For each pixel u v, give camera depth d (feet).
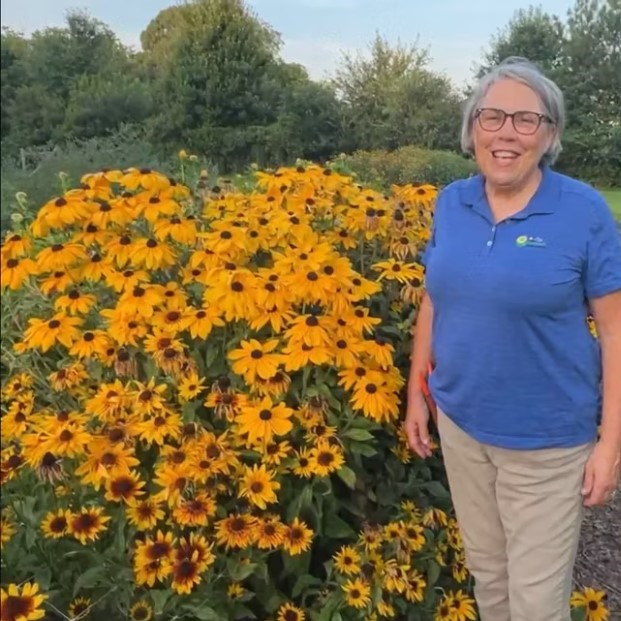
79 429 6.84
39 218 7.75
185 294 7.95
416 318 8.52
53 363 8.21
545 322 6.54
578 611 8.59
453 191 7.12
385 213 9.16
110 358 7.47
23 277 7.60
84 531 6.74
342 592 7.44
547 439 6.79
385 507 8.34
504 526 7.32
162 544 6.72
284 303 7.57
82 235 7.89
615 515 12.15
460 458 7.33
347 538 8.06
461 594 8.27
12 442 7.21
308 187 9.62
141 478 7.35
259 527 7.00
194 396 7.30
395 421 8.59
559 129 6.79
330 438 7.29
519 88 6.58
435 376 7.32
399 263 8.62
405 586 7.41
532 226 6.50
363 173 26.30
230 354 7.31
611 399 6.70
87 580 6.85
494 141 6.54
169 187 8.25
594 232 6.47
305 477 7.49
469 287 6.65
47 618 7.15
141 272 7.75
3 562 6.93
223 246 8.00
